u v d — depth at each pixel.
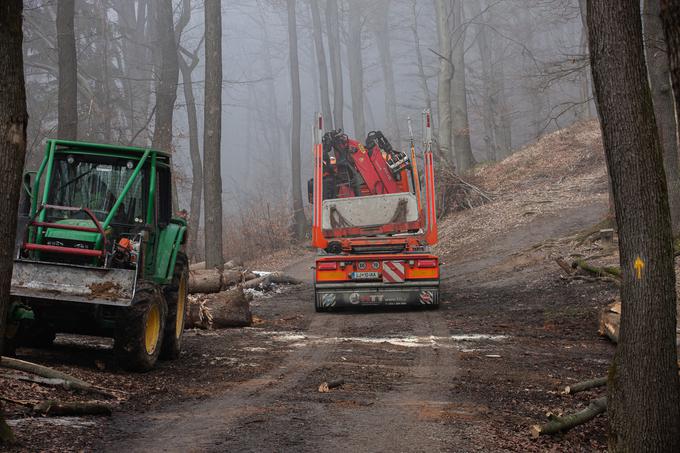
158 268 9.83
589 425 6.54
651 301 4.97
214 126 21.39
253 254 35.25
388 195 16.59
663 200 5.07
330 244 16.36
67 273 8.40
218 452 5.50
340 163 17.47
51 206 8.89
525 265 19.53
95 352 10.33
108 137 32.84
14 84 5.12
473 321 13.34
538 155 35.75
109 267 8.73
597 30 5.20
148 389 7.91
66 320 9.19
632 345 5.01
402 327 13.02
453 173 31.64
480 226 27.36
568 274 16.58
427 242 16.19
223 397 7.55
